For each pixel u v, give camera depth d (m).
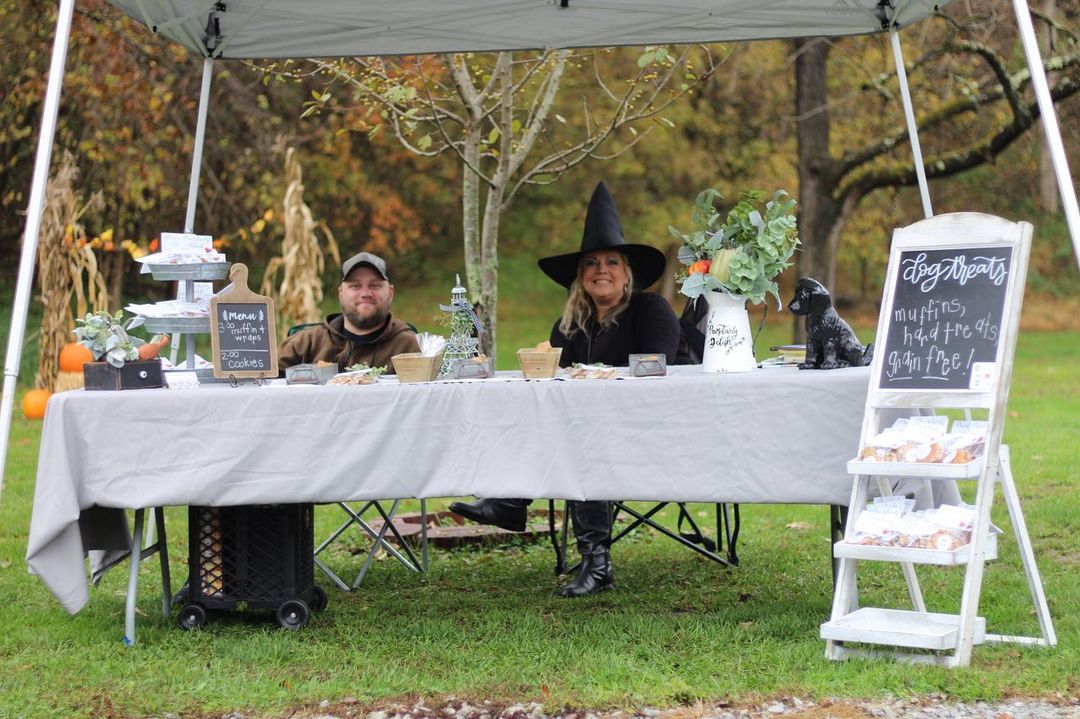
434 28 5.42
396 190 18.53
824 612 4.31
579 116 15.11
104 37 12.44
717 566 5.28
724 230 4.18
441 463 3.91
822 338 4.11
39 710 3.38
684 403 3.84
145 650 3.98
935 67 11.79
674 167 18.36
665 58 6.16
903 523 3.67
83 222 14.23
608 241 4.95
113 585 5.02
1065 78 9.75
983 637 3.78
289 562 4.23
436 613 4.48
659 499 3.85
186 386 4.14
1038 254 24.86
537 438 3.89
